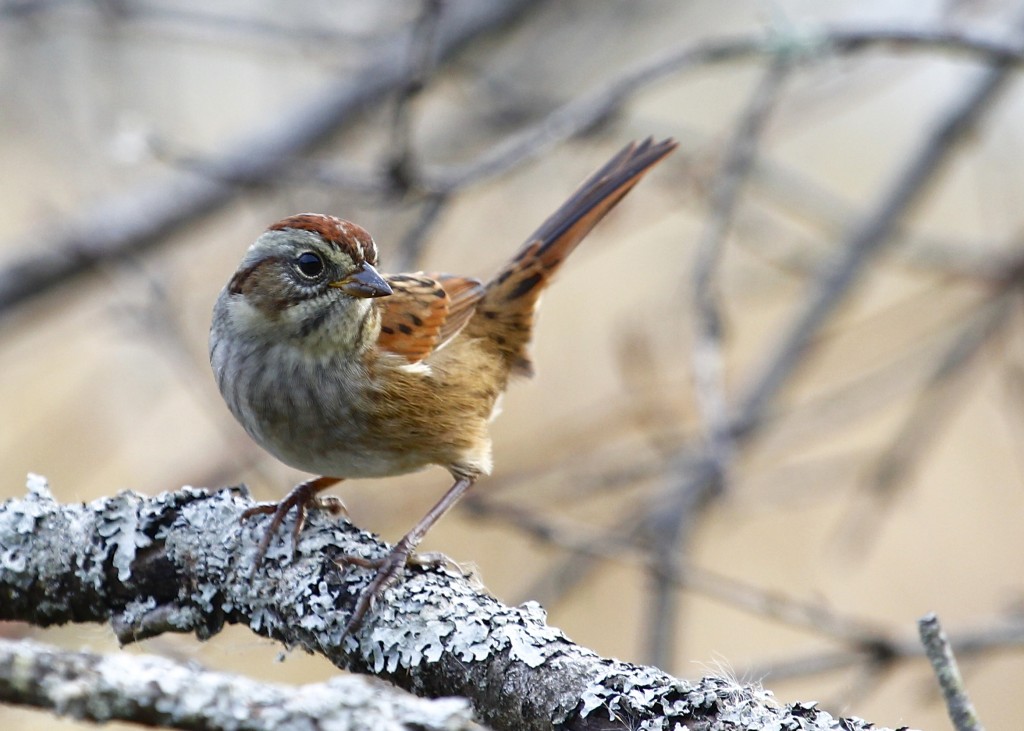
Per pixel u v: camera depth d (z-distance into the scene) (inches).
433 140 510.3
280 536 249.3
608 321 584.7
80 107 540.7
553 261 350.6
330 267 302.7
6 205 591.2
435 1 334.3
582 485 430.0
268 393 306.7
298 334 303.0
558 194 559.2
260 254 307.4
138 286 484.4
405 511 457.4
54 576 251.1
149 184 498.3
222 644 277.1
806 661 354.9
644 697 206.5
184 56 602.2
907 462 444.5
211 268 548.7
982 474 611.5
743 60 390.0
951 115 450.3
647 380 502.0
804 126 579.5
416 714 180.1
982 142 466.9
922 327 603.8
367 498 466.9
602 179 359.3
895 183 453.1
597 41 538.3
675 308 462.3
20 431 572.7
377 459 317.1
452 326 328.8
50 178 593.0
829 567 563.8
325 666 498.0
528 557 532.4
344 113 486.6
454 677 222.8
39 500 257.1
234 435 443.2
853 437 625.0
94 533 251.3
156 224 485.4
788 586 565.9
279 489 422.0
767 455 519.5
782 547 571.5
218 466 460.8
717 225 364.2
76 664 177.3
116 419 538.3
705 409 340.5
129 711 176.1
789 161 656.4
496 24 484.7
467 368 329.1
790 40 370.9
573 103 411.2
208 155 416.8
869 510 441.1
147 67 549.6
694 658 569.9
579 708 209.0
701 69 604.7
